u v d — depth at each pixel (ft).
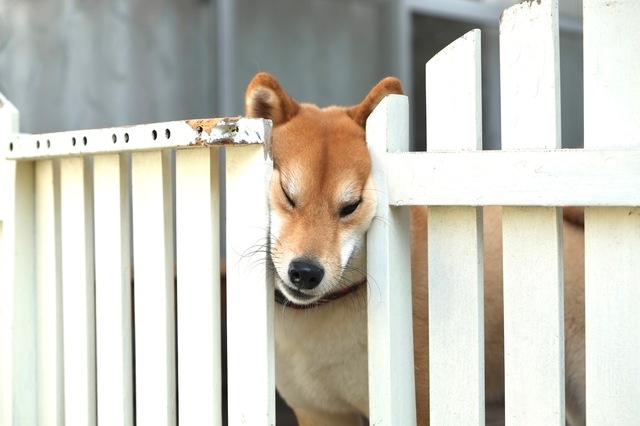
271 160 6.53
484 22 21.29
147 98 16.67
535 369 5.85
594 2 5.43
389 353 6.37
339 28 19.38
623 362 5.48
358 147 7.82
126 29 16.35
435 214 6.28
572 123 22.82
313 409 9.46
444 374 6.28
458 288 6.17
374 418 6.50
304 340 8.41
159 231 7.17
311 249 7.33
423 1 19.93
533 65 5.69
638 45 5.28
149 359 7.34
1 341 8.98
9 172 8.62
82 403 8.07
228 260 6.73
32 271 8.70
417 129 20.97
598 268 5.55
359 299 8.15
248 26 17.62
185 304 7.02
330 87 19.29
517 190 5.67
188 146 6.60
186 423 7.07
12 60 14.92
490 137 21.43
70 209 8.14
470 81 5.98
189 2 17.21
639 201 5.17
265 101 8.33
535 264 5.81
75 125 15.76
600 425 5.60
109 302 7.72
